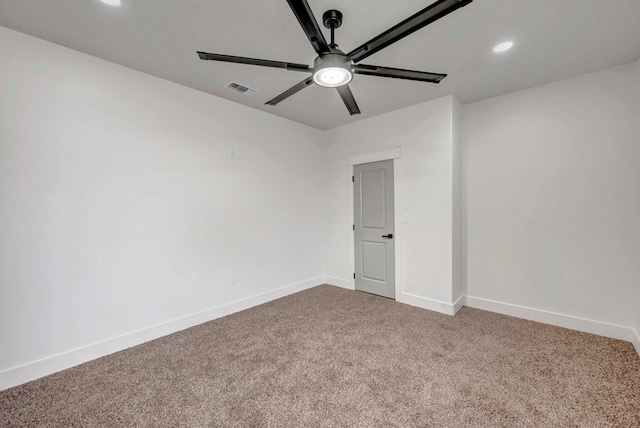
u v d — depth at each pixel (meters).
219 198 3.14
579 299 2.71
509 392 1.81
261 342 2.52
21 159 1.97
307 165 4.20
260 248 3.56
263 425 1.56
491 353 2.29
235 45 2.14
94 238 2.29
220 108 3.13
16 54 1.96
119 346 2.40
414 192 3.40
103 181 2.33
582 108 2.65
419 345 2.43
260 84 2.80
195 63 2.39
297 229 4.05
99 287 2.31
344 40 2.06
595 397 1.75
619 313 2.52
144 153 2.57
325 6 1.69
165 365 2.16
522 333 2.64
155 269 2.64
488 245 3.22
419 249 3.37
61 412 1.67
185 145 2.85
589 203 2.64
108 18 1.82
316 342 2.51
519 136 3.00
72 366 2.15
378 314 3.15
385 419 1.59
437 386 1.88
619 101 2.49
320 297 3.77
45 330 2.06
